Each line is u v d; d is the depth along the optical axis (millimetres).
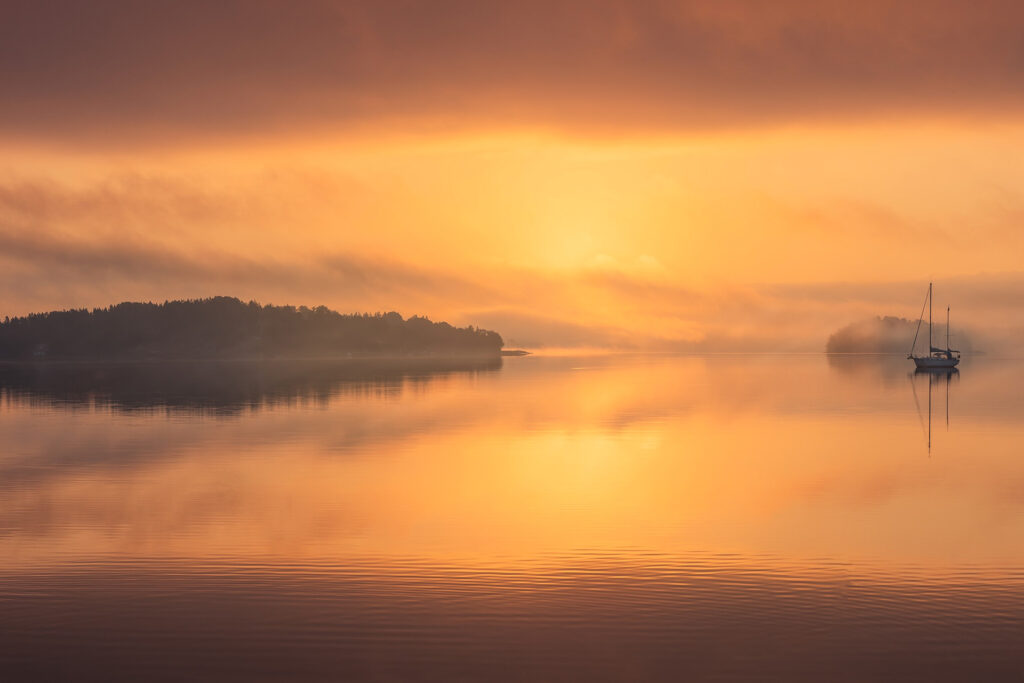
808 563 24469
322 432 55906
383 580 23141
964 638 18969
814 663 17844
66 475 39312
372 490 35469
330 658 18266
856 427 57562
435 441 51125
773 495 34156
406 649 18641
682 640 19000
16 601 21578
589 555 25422
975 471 39438
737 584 22625
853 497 33719
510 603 21281
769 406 74625
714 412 69125
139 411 72875
